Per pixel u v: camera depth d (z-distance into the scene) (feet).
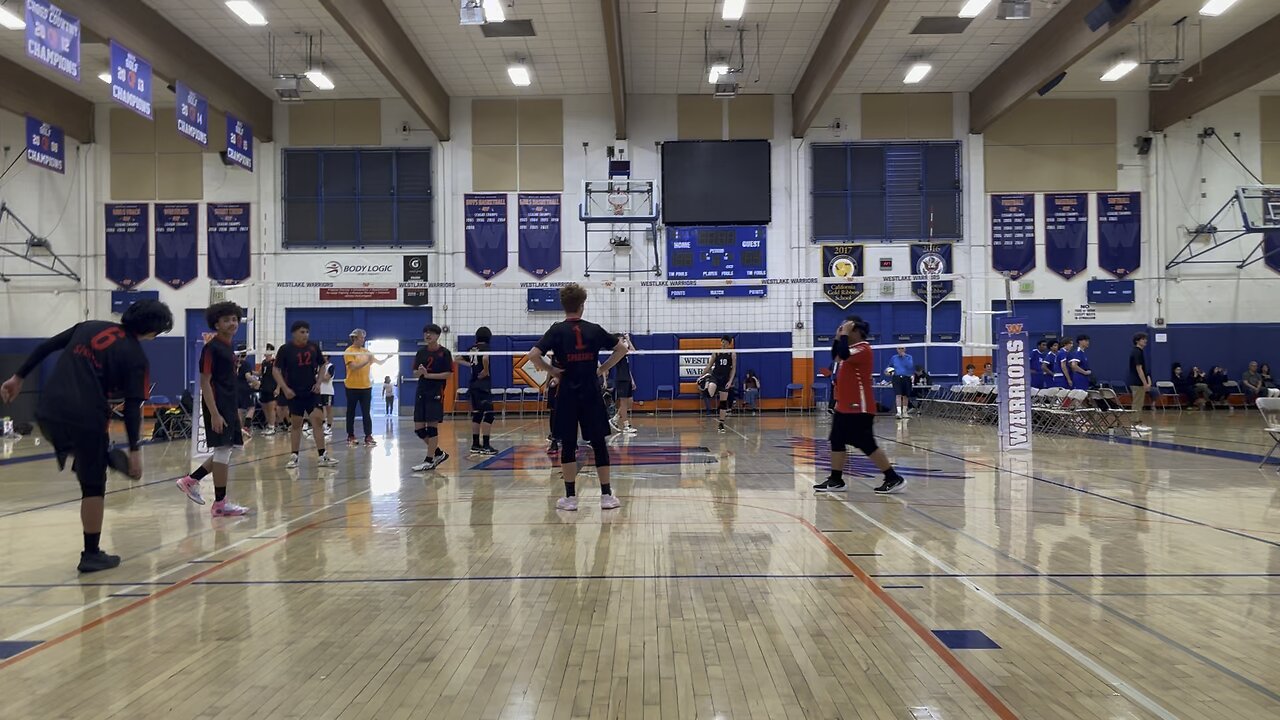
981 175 55.42
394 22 44.32
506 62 50.31
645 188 53.67
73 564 12.85
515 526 15.61
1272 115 55.42
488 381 30.48
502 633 9.12
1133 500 18.31
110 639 9.05
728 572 11.83
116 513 17.83
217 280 54.80
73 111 53.42
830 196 55.67
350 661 8.24
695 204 54.39
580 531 15.03
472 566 12.35
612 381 46.24
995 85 51.98
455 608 10.12
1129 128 55.62
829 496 19.16
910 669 7.89
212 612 10.07
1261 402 24.97
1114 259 55.52
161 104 55.11
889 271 55.52
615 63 44.21
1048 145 55.62
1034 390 39.68
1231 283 55.26
